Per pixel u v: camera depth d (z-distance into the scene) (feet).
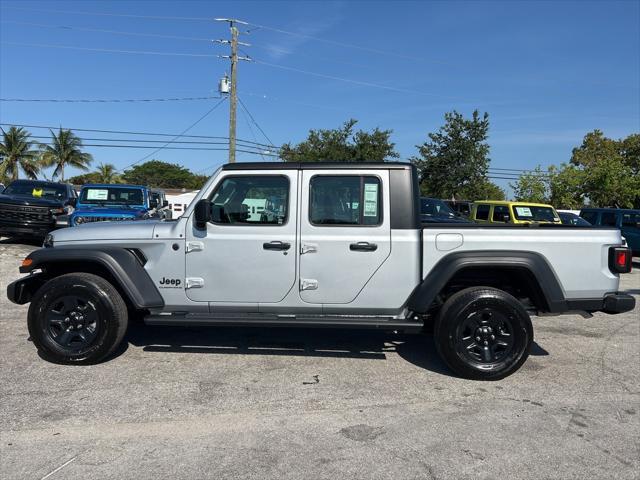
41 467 10.22
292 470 10.30
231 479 9.95
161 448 11.09
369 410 13.24
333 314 16.06
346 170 15.84
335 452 11.05
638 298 30.55
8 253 41.24
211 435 11.73
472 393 14.49
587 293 15.49
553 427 12.43
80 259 15.85
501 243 15.48
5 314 22.33
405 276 15.67
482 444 11.52
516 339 15.26
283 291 15.90
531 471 10.43
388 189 15.78
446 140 93.15
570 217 57.52
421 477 10.13
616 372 16.49
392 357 17.49
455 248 15.58
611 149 146.10
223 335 19.54
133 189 45.78
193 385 14.61
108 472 10.10
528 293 16.24
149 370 15.72
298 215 15.79
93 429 11.88
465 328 15.39
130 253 16.06
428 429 12.22
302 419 12.65
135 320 18.54
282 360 16.94
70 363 15.88
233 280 15.97
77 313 15.83
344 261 15.72
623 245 15.67
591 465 10.69
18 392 13.87
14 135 155.33
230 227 15.92
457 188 92.27
